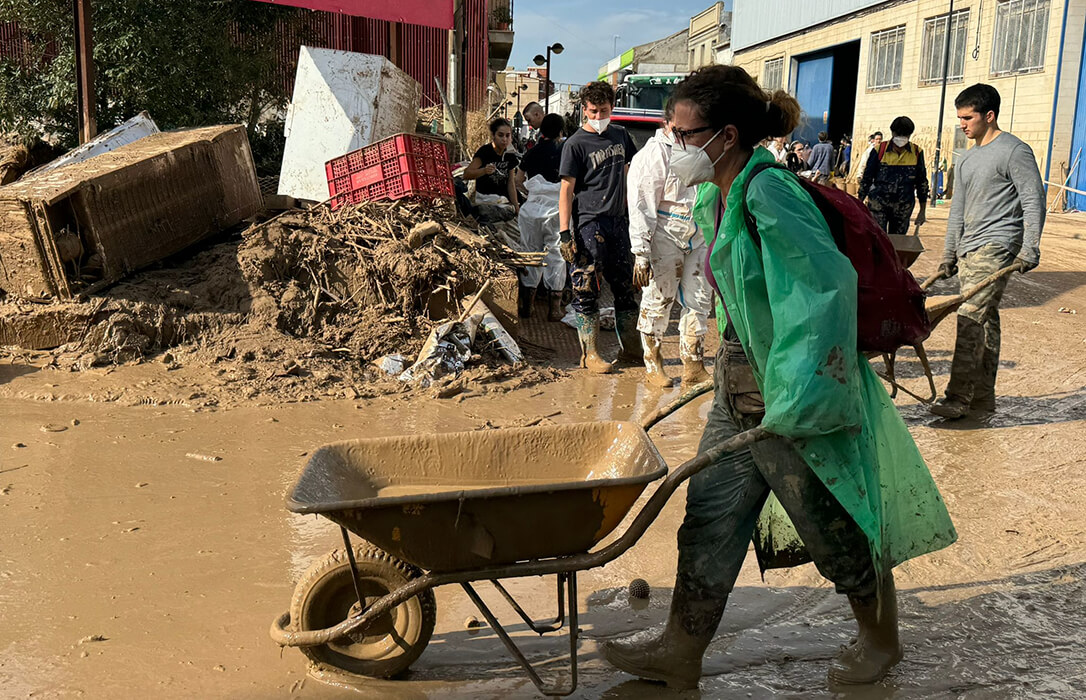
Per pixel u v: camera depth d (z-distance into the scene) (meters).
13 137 12.26
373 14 9.13
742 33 50.16
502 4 25.78
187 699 3.15
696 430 6.32
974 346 6.50
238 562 4.19
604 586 4.08
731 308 3.05
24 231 7.16
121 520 4.60
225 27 13.94
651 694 3.25
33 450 5.53
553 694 3.20
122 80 12.39
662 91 21.30
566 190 7.66
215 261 8.23
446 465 3.40
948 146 28.75
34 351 7.27
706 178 2.96
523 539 2.90
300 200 9.72
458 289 8.07
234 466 5.38
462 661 3.45
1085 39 23.42
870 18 34.09
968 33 27.92
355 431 6.07
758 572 4.27
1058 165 24.14
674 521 4.81
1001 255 6.32
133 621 3.65
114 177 7.53
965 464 5.69
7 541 4.33
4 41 13.67
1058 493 5.19
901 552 3.21
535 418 6.50
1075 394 7.35
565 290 9.77
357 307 7.85
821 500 3.03
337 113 10.64
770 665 3.47
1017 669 3.42
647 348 7.46
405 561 2.96
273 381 6.93
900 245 7.07
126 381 6.80
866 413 3.10
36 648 3.44
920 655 3.52
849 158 30.12
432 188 9.05
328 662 3.26
